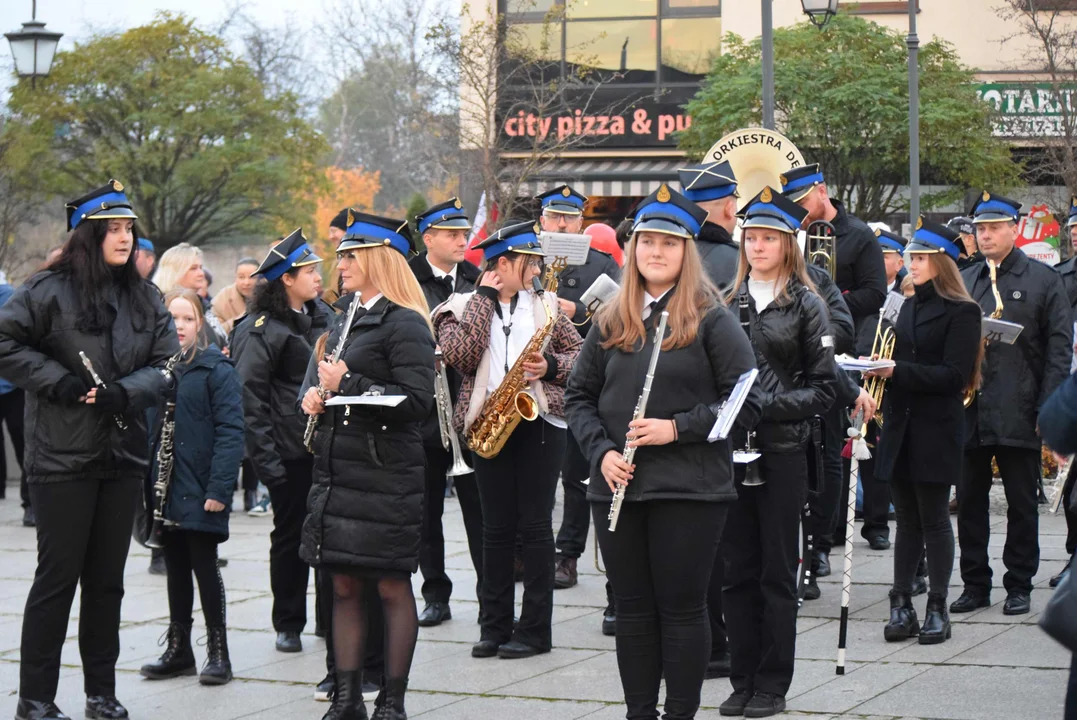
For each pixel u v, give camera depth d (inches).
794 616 274.1
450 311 344.2
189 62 1550.2
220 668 319.0
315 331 358.0
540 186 1042.1
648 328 240.1
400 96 2314.2
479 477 338.3
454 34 1027.3
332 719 274.7
